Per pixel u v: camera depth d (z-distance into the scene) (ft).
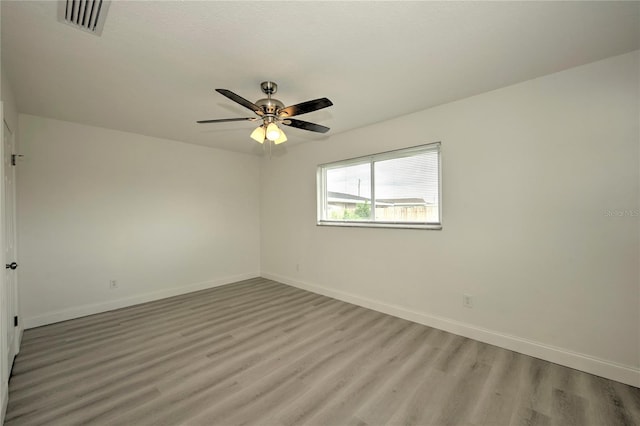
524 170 7.69
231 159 15.69
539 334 7.50
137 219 12.28
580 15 5.06
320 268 13.44
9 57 6.24
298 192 14.56
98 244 11.24
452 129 8.98
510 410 5.57
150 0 4.60
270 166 16.24
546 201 7.38
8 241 7.25
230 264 15.62
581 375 6.70
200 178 14.40
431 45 5.95
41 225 9.97
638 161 6.26
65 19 5.03
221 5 4.74
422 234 9.80
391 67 6.84
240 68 6.82
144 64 6.61
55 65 6.62
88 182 11.03
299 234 14.52
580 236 6.93
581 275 6.93
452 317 9.07
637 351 6.29
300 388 6.27
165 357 7.61
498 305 8.16
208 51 6.11
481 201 8.44
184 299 12.73
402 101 8.91
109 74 7.07
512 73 7.20
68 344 8.39
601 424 5.23
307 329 9.38
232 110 9.46
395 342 8.43
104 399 5.92
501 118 8.04
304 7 4.80
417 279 9.94
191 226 14.05
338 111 9.75
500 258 8.13
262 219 16.83
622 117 6.41
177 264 13.51
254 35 5.57
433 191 9.73
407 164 10.40
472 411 5.54
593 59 6.58
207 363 7.31
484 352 7.79
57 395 6.04
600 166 6.67
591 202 6.79
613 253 6.54
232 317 10.48
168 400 5.89
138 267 12.28
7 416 5.40
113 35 5.53
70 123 10.61
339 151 12.45
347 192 12.49
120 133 11.83
